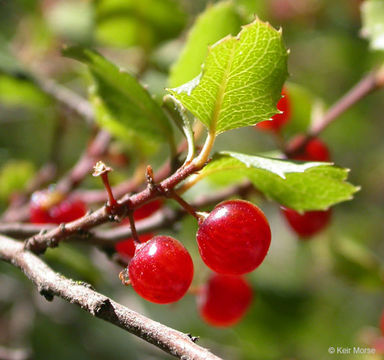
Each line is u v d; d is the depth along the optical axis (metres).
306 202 0.13
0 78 0.17
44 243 0.12
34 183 0.17
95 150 0.17
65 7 0.23
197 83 0.11
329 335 0.24
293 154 0.15
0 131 0.25
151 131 0.14
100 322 0.21
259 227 0.12
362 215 0.29
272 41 0.11
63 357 0.21
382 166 0.30
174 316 0.23
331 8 0.25
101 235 0.13
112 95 0.14
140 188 0.15
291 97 0.17
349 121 0.27
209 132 0.12
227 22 0.15
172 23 0.18
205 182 0.17
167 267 0.12
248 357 0.22
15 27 0.25
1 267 0.18
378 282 0.18
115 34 0.18
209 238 0.12
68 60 0.23
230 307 0.15
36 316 0.21
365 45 0.25
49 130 0.25
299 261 0.27
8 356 0.17
